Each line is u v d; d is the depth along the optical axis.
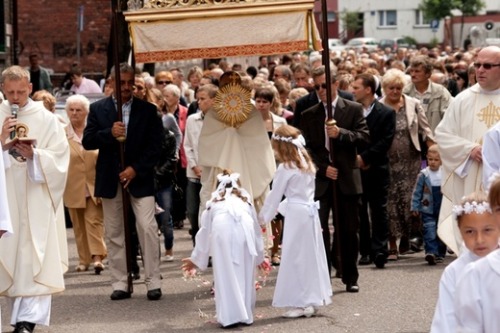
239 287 13.09
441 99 19.25
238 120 15.40
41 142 13.12
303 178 13.64
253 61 44.22
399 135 17.89
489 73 13.04
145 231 14.77
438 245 17.64
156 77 22.80
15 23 33.28
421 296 14.80
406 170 17.92
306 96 15.66
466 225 7.92
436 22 90.19
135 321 13.52
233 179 13.45
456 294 7.64
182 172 21.48
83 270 17.25
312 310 13.61
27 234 12.92
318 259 13.70
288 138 13.63
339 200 14.90
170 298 14.97
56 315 13.95
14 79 13.03
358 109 14.95
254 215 13.57
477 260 7.74
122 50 25.50
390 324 13.13
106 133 14.80
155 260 14.88
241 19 14.92
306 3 14.84
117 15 15.14
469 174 13.01
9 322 13.64
